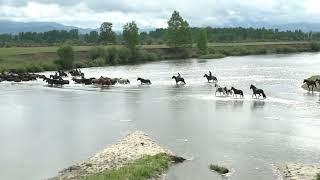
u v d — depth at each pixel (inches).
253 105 2317.9
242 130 1708.9
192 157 1328.7
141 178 1080.2
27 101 2576.3
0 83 3639.3
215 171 1176.8
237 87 3061.0
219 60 6082.7
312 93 2738.7
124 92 2935.5
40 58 5270.7
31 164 1286.9
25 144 1526.8
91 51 5728.3
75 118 2016.5
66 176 1147.3
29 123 1904.5
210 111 2145.7
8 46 7682.1
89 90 3093.0
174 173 1155.3
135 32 6186.0
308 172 1133.7
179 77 3363.7
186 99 2559.1
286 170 1170.6
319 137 1582.2
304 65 4933.6
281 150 1403.8
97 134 1674.5
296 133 1648.6
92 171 1176.2
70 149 1453.0
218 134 1643.7
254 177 1122.0
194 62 5753.0
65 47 5103.3
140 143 1433.3
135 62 6018.7
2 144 1529.3
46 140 1585.9
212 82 3403.1
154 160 1217.4
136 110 2209.6
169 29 6850.4
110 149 1381.6
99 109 2256.4
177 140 1555.1
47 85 3447.3
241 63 5383.9
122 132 1704.0
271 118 1946.4
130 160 1254.3
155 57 6363.2
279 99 2508.6
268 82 3336.6
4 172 1210.6
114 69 4845.0
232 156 1337.4
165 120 1934.1
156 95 2753.4
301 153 1365.7
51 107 2342.5
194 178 1113.4
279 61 5644.7
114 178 1058.7
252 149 1419.8
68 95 2839.6
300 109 2169.0
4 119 2004.2
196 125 1813.5
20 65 4690.0
